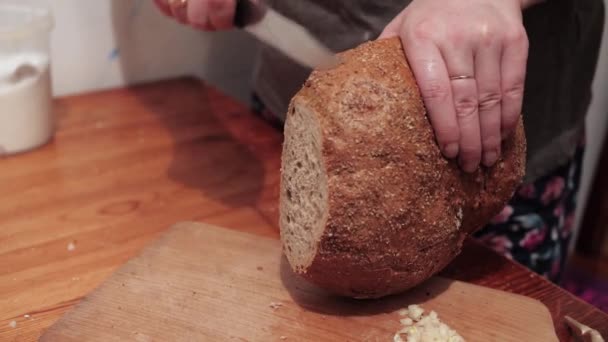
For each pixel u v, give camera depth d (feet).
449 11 1.61
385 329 1.70
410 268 1.67
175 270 1.89
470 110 1.58
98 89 3.22
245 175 2.53
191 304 1.77
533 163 2.41
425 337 1.65
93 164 2.56
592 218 4.18
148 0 3.12
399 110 1.57
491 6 1.63
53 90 3.08
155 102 3.12
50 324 1.75
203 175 2.51
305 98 1.61
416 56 1.59
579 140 2.58
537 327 1.71
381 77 1.59
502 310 1.77
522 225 2.47
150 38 3.23
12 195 2.32
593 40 2.45
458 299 1.81
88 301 1.76
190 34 3.34
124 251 2.05
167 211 2.27
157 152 2.67
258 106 3.07
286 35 1.91
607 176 4.03
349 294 1.73
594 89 3.74
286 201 1.74
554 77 2.33
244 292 1.81
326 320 1.72
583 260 4.24
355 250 1.59
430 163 1.61
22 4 2.84
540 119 2.38
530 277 1.96
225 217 2.25
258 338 1.66
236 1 2.03
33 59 2.58
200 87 3.32
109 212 2.25
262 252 1.98
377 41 1.68
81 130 2.82
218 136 2.82
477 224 1.83
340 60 1.65
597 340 1.64
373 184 1.55
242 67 3.60
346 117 1.55
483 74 1.57
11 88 2.48
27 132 2.58
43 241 2.08
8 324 1.74
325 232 1.57
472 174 1.71
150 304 1.76
